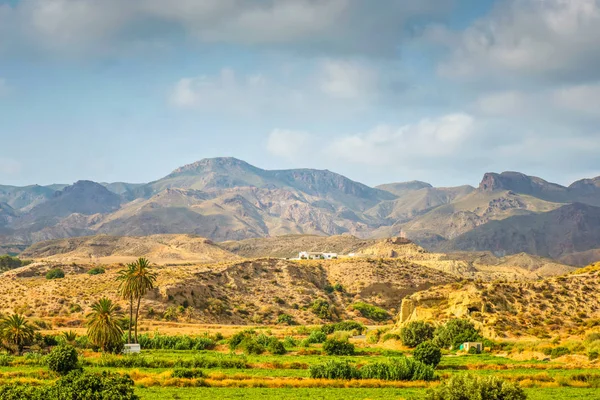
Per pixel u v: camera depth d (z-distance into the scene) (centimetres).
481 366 9725
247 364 9912
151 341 12769
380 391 7750
